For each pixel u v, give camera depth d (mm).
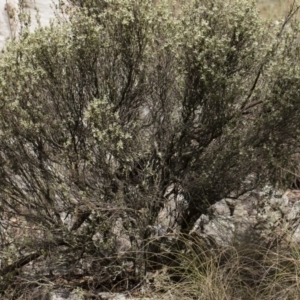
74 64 3443
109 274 3564
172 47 3445
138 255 3535
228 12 3434
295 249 3568
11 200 3590
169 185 3715
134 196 3518
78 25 3430
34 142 3438
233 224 3885
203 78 3311
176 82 3551
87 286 3553
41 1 5852
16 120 3363
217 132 3564
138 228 3514
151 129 3664
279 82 3521
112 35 3477
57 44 3385
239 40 3430
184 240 3623
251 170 3652
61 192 3414
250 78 3646
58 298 3383
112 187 3561
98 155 3420
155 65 3576
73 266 3561
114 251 3527
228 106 3480
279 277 3424
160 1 3549
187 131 3596
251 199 4004
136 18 3434
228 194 3742
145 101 3666
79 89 3479
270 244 3674
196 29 3344
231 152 3545
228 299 3260
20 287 3551
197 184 3588
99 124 3299
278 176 3801
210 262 3484
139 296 3420
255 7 3504
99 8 3641
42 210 3541
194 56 3363
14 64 3322
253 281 3455
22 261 3598
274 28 3715
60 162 3490
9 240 3580
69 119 3455
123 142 3420
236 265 3471
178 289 3395
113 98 3564
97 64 3510
